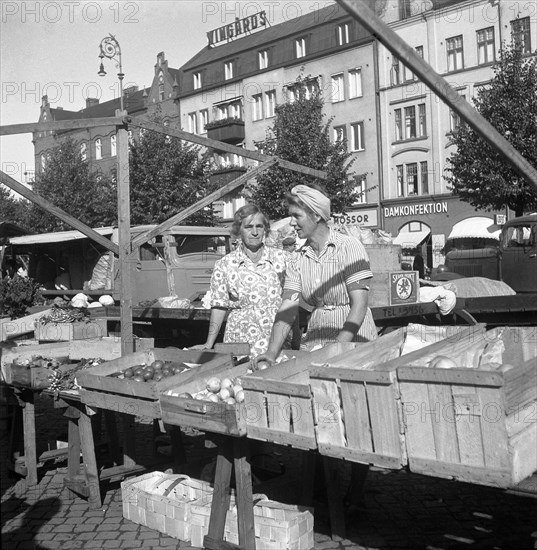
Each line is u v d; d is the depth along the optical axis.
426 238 32.78
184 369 4.29
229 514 3.71
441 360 2.89
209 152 28.61
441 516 4.16
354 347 3.75
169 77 46.16
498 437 2.55
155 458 5.25
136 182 26.92
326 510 4.18
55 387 4.61
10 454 5.29
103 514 4.37
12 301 11.41
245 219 4.66
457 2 30.89
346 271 3.96
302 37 37.62
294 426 3.19
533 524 3.99
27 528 4.15
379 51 33.81
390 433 2.83
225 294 4.79
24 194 5.16
